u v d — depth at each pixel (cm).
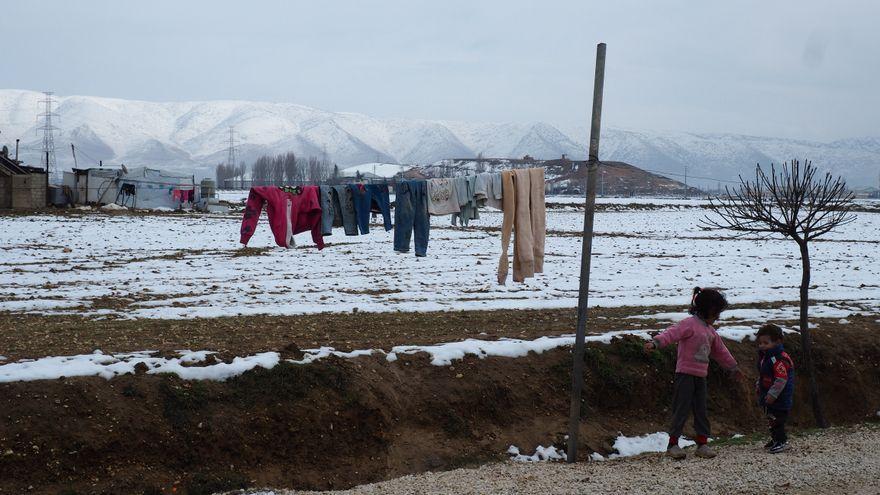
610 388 1362
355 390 1185
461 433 1206
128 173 6338
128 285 2347
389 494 936
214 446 1063
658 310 2000
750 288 2550
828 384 1548
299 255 3356
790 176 1426
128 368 1123
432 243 4041
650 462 1055
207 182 6494
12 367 1110
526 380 1323
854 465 1009
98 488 975
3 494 935
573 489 921
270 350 1288
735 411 1425
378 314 1847
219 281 2505
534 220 1290
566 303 2078
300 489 1061
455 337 1502
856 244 4522
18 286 2248
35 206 5719
